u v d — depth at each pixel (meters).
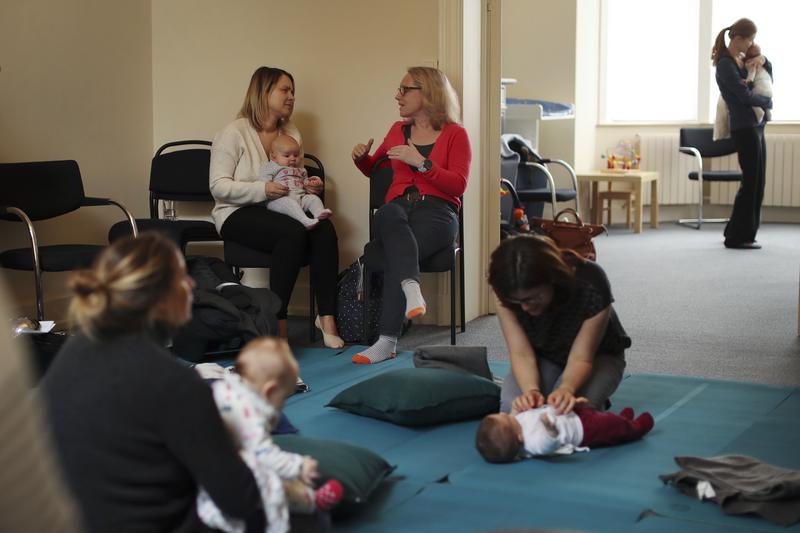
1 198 4.19
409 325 4.86
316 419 3.11
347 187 5.06
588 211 9.12
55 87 4.77
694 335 4.54
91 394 1.63
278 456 1.89
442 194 4.36
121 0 5.14
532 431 2.63
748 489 2.29
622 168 9.14
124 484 1.65
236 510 1.71
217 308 3.89
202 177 4.98
